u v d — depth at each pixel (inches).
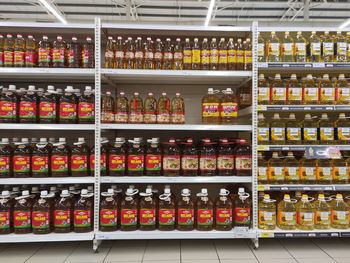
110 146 95.3
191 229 84.2
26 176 84.4
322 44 92.5
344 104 90.2
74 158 85.7
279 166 89.0
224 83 110.9
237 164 88.7
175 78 100.3
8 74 93.9
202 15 268.5
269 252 84.0
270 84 94.3
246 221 85.4
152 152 87.4
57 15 193.3
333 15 263.1
